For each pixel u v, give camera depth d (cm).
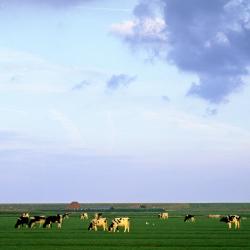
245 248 4859
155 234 6700
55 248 4853
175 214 19750
